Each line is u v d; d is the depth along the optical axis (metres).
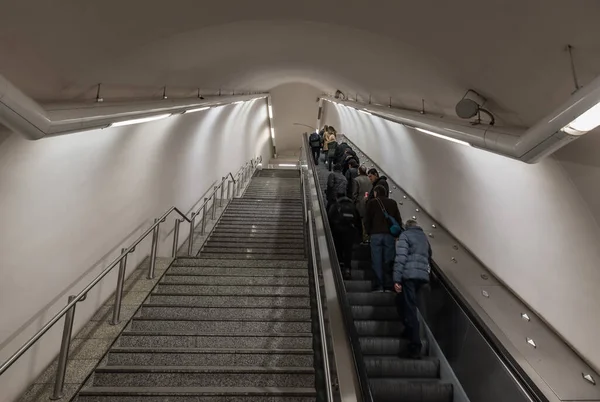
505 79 2.73
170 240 6.42
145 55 3.43
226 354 3.56
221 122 9.61
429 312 4.28
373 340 3.91
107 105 3.38
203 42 3.79
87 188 3.93
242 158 13.34
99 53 2.90
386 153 9.05
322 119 19.36
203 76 5.13
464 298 3.63
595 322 2.77
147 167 5.48
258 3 3.18
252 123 14.68
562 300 3.10
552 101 2.52
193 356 3.55
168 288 4.82
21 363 2.96
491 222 4.16
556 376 2.79
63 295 3.54
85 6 2.34
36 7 2.11
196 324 4.08
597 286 2.73
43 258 3.24
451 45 2.84
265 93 12.63
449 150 4.92
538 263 3.38
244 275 5.13
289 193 12.29
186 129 7.06
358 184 6.34
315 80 8.50
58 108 2.63
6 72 2.40
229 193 10.63
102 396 3.05
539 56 2.30
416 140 6.37
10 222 2.84
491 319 3.42
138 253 5.28
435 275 4.25
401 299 3.89
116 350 3.54
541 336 3.20
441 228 5.47
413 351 3.73
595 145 2.36
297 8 3.30
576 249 2.89
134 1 2.56
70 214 3.64
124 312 4.15
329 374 2.64
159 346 3.77
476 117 3.47
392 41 3.36
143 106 4.03
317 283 3.78
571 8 1.88
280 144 24.16
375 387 3.38
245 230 7.91
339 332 2.77
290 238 7.53
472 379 3.21
